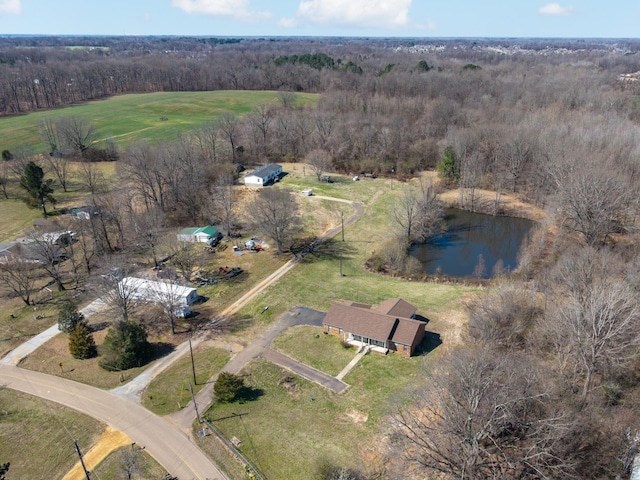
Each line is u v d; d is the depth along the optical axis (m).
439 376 45.88
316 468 40.78
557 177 92.94
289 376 52.59
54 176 112.31
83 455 42.78
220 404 48.56
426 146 129.00
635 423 41.38
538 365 46.31
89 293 66.50
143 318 63.88
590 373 43.53
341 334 59.25
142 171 97.19
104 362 54.25
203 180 105.62
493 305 56.44
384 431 44.41
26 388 51.69
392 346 56.22
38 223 89.56
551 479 35.69
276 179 122.31
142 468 41.16
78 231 82.12
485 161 115.56
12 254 70.88
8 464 42.12
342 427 45.34
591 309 46.31
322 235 92.12
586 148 96.88
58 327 61.72
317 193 112.38
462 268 81.31
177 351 57.66
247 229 94.00
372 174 126.69
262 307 66.88
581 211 76.81
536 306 56.94
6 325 63.09
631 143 98.56
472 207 105.69
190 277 74.94
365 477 39.81
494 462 37.09
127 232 85.94
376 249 86.19
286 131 139.75
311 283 73.75
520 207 103.44
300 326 62.16
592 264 59.78
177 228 93.75
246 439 44.19
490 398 39.44
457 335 58.72
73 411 48.09
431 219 94.06
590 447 39.28
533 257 77.31
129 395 50.19
